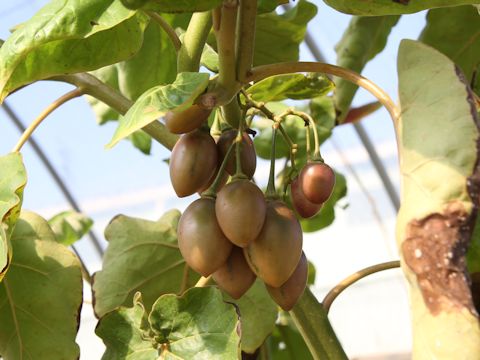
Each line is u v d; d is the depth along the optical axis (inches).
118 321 34.6
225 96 29.2
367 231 157.9
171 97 27.4
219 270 29.5
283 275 28.5
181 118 29.3
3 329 39.2
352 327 164.9
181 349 32.9
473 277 33.6
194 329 32.9
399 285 159.9
